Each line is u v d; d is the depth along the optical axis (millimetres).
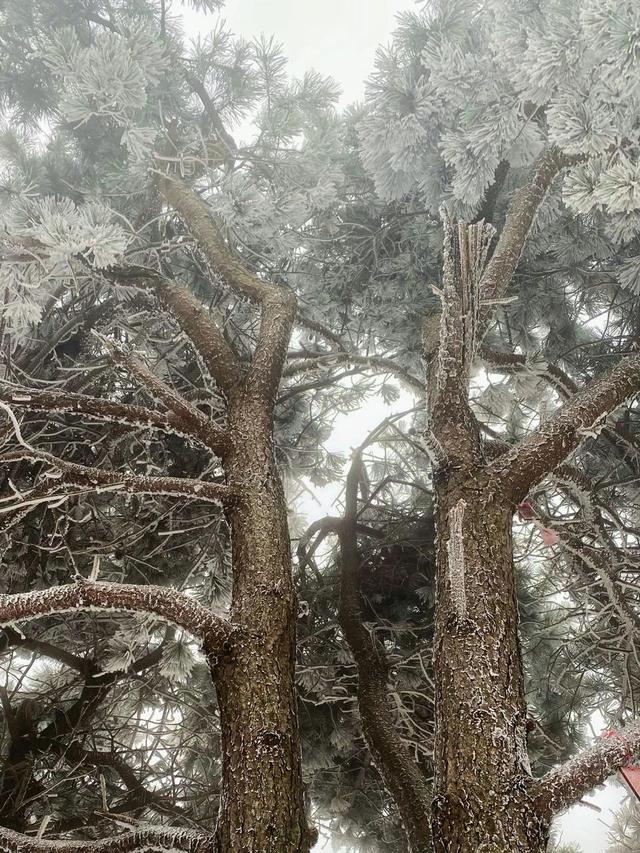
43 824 1881
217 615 2061
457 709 1772
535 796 1616
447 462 2318
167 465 4289
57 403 2605
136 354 3572
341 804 4914
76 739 4199
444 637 1937
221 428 2719
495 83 2854
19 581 3754
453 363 2490
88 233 2594
